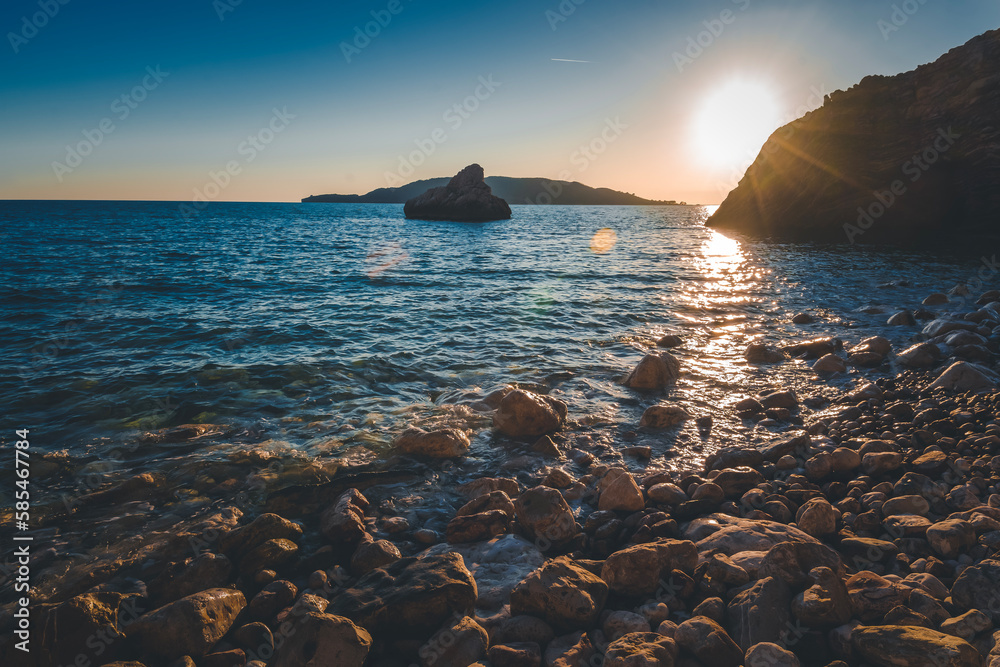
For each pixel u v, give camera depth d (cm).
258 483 596
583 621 369
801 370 1023
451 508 558
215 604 382
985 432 666
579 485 597
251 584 436
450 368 1030
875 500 532
